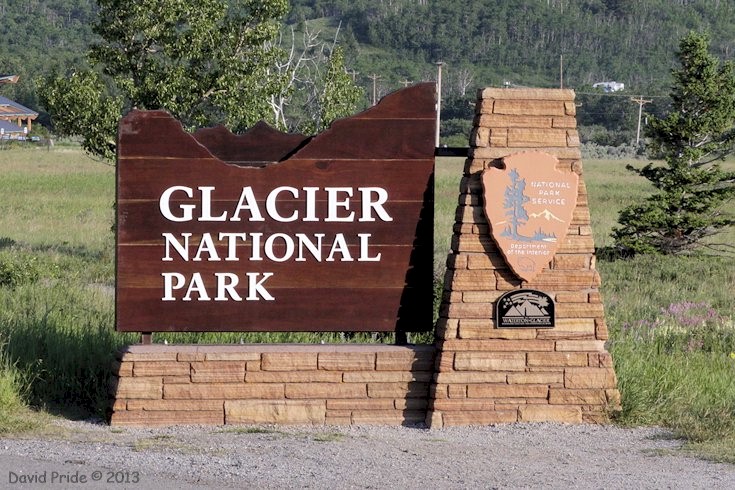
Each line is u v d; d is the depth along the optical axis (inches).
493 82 6934.1
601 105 4921.3
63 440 382.6
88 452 361.1
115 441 382.0
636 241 1119.0
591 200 1918.1
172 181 414.9
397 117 420.2
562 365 417.4
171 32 956.0
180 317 417.1
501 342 414.9
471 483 330.6
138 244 414.9
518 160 410.3
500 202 410.0
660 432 410.6
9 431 395.2
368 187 419.5
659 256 1096.8
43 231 1298.0
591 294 418.0
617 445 388.2
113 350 497.7
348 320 420.8
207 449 369.4
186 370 411.5
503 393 414.9
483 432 403.5
